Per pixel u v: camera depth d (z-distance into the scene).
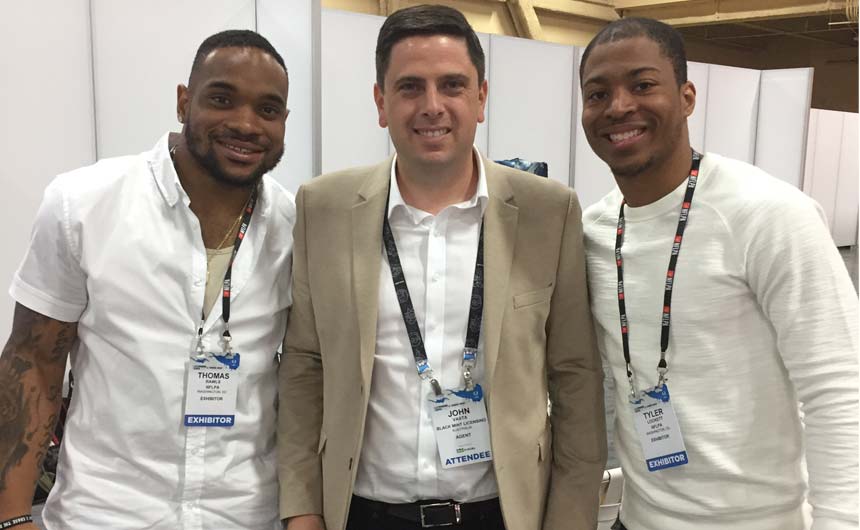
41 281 1.38
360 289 1.42
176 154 1.46
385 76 1.41
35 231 1.39
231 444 1.45
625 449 1.45
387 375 1.43
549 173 6.05
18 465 1.37
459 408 1.41
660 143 1.31
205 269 1.42
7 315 3.03
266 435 1.53
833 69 11.82
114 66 3.32
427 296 1.43
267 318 1.50
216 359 1.42
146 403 1.38
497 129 5.64
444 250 1.45
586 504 1.46
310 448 1.53
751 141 6.88
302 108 3.63
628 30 1.32
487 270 1.41
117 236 1.38
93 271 1.36
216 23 3.56
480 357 1.42
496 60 5.53
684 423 1.31
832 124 9.46
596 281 1.48
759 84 6.77
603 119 1.34
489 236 1.43
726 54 12.06
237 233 1.48
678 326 1.31
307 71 3.60
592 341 1.50
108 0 3.26
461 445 1.40
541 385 1.49
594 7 8.43
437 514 1.42
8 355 1.40
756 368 1.28
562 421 1.52
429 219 1.45
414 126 1.38
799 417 1.32
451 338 1.43
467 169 1.48
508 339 1.41
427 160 1.38
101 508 1.37
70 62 3.19
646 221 1.39
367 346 1.40
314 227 1.51
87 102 3.26
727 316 1.27
